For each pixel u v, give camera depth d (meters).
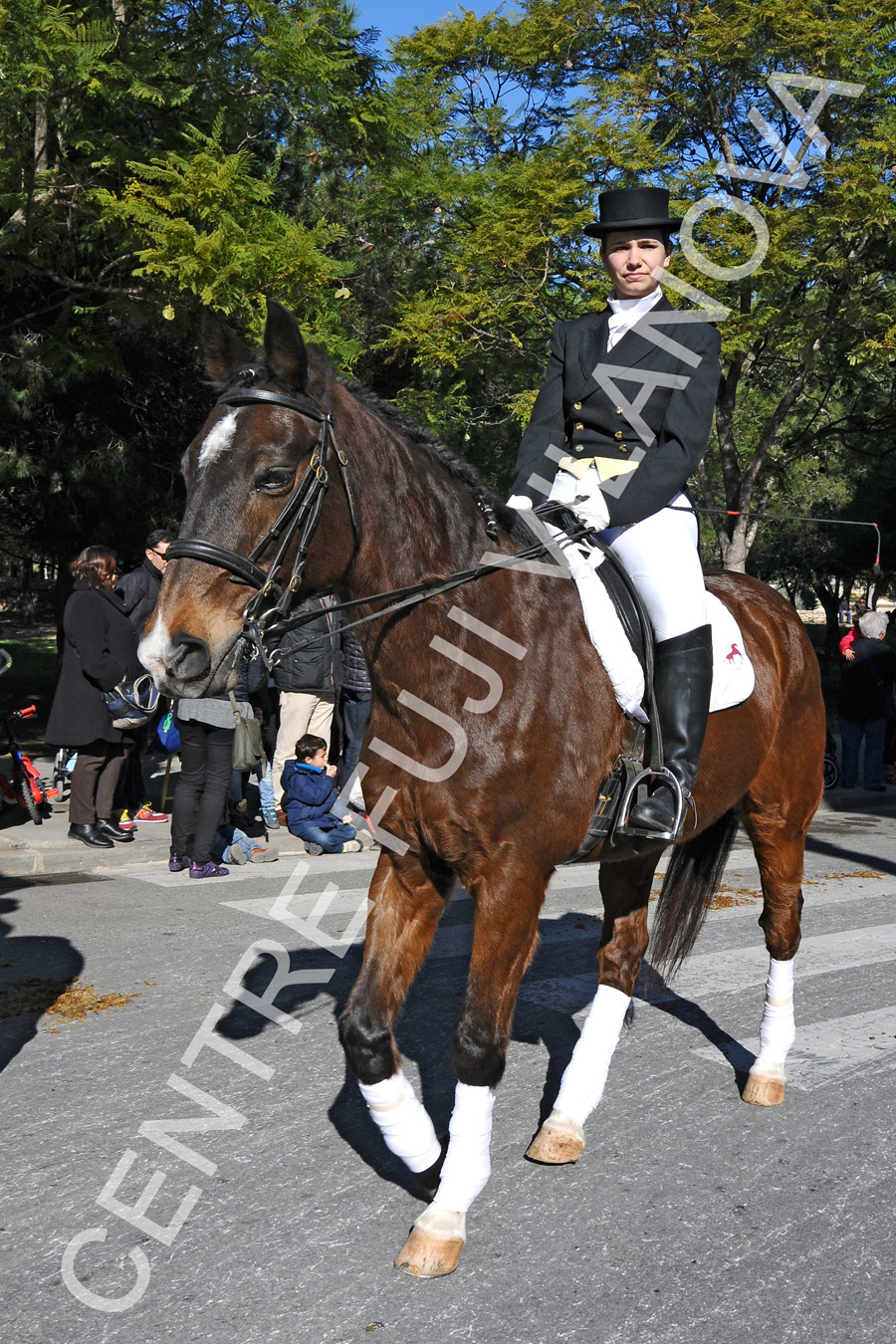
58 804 9.52
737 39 12.70
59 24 7.75
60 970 5.35
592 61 14.94
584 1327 2.70
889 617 13.92
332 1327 2.68
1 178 9.16
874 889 7.77
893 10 12.17
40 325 12.95
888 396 18.08
